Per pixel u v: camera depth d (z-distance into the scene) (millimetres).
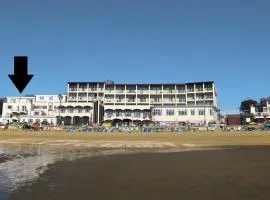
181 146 54844
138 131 94812
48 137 76000
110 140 67812
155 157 36500
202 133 86250
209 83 145500
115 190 17781
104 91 148375
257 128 101500
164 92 149125
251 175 23016
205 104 144500
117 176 22703
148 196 16359
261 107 168250
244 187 18484
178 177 22234
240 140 67188
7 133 86938
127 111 142750
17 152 42562
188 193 17000
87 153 41719
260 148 51312
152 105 146125
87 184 19531
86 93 148625
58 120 140000
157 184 19531
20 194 16594
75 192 17219
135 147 52781
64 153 41625
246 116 136750
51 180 20891
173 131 94500
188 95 148125
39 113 152500
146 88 149625
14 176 22484
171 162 31453
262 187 18453
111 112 143250
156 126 106250
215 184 19484
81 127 103062
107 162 31453
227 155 38938
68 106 141000
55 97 156375
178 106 133250
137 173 24141
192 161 32250
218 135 80000
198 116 131250
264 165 28906
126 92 148750
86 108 140750
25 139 69938
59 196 16234
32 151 44344
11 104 153500
